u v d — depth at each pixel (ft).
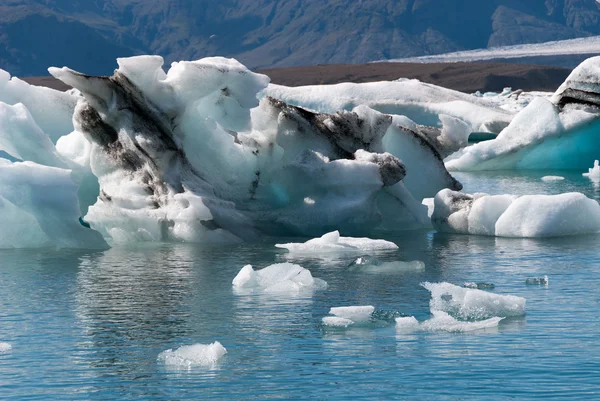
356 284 70.54
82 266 80.84
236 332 55.21
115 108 94.27
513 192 149.07
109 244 95.25
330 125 104.12
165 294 67.62
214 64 95.25
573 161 200.85
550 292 66.33
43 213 90.22
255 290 68.85
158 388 44.57
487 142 200.03
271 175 103.35
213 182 99.91
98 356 50.39
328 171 99.19
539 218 96.02
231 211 98.43
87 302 64.95
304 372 46.65
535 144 195.00
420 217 106.42
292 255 86.53
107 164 97.35
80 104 96.73
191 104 96.84
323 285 69.87
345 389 43.96
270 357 49.47
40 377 46.70
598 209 98.07
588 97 193.88
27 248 92.17
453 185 118.42
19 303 64.95
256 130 105.40
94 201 105.40
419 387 44.09
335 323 55.93
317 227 99.30
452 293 63.16
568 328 54.75
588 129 192.54
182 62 95.35
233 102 99.19
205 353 49.21
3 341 54.08
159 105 95.09
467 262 80.64
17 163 89.25
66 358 50.08
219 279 73.82
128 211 94.79
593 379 44.80
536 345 50.96
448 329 54.65
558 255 83.46
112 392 44.19
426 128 121.80
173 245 93.66
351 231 100.17
